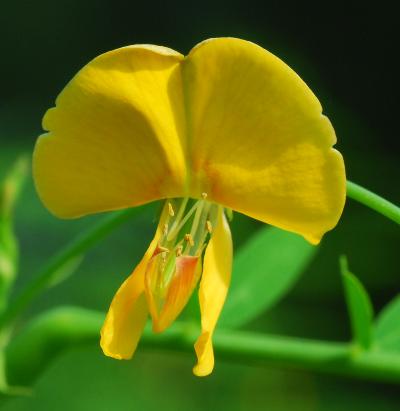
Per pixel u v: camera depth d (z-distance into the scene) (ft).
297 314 0.86
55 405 0.74
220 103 0.30
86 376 0.75
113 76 0.29
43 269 0.34
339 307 0.87
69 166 0.31
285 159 0.29
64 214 0.31
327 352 0.35
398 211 0.31
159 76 0.29
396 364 0.35
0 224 0.36
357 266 0.90
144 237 0.82
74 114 0.30
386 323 0.35
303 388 0.82
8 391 0.36
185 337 0.35
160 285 0.31
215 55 0.29
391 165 1.05
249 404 0.80
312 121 0.29
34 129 1.06
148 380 0.78
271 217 0.30
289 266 0.36
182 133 0.30
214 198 0.31
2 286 0.36
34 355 0.36
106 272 0.79
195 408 0.78
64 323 0.36
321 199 0.30
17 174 0.37
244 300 0.36
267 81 0.29
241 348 0.35
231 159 0.30
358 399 0.82
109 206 0.31
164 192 0.31
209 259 0.31
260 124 0.29
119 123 0.30
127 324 0.30
